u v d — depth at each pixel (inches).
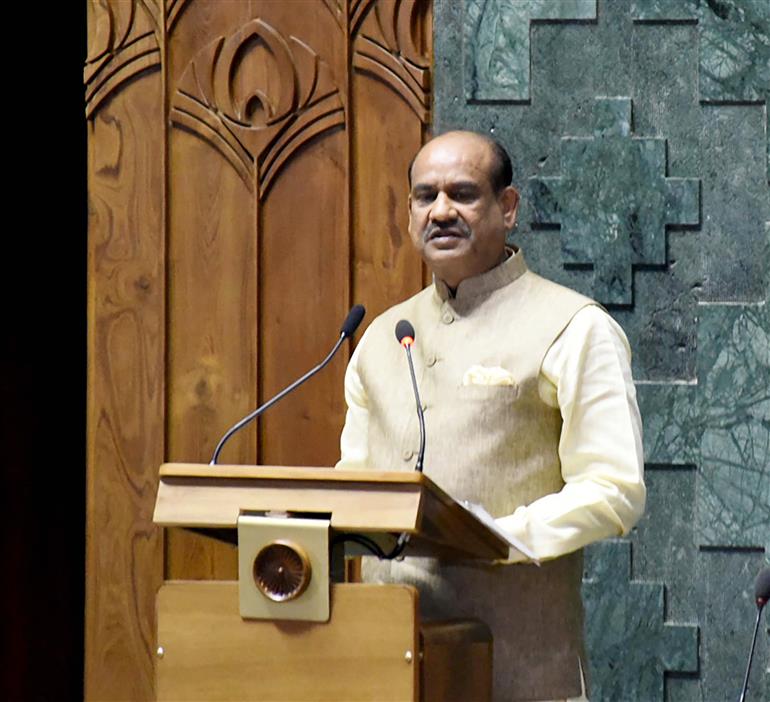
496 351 403.5
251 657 328.5
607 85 531.8
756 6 529.0
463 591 391.2
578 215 526.9
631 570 516.7
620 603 514.9
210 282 547.8
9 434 756.6
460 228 409.1
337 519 323.3
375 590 324.5
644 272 526.0
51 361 778.8
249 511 331.0
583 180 527.8
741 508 515.8
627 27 532.7
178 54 555.5
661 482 519.2
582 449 392.5
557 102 532.4
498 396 398.3
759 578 369.7
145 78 555.5
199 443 543.5
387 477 322.0
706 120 529.0
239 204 548.1
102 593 542.3
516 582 392.8
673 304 523.5
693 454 518.9
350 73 547.8
